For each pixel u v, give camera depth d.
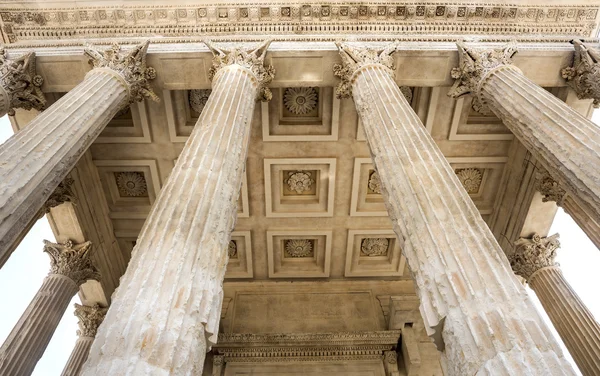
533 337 4.44
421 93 14.55
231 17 13.95
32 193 6.91
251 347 16.08
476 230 5.90
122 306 4.69
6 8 13.55
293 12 13.95
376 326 17.06
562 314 13.22
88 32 13.77
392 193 7.17
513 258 15.55
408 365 15.40
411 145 7.71
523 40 13.15
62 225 14.73
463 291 5.08
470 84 11.94
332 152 15.54
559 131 8.59
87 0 13.66
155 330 4.38
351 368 15.90
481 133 15.12
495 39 13.20
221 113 8.88
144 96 12.10
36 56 12.08
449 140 15.29
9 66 11.52
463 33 13.99
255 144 15.20
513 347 4.31
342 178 16.19
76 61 12.22
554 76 12.74
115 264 16.75
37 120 8.52
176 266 5.23
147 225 5.98
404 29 13.94
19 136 7.82
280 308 17.84
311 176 16.47
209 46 12.06
